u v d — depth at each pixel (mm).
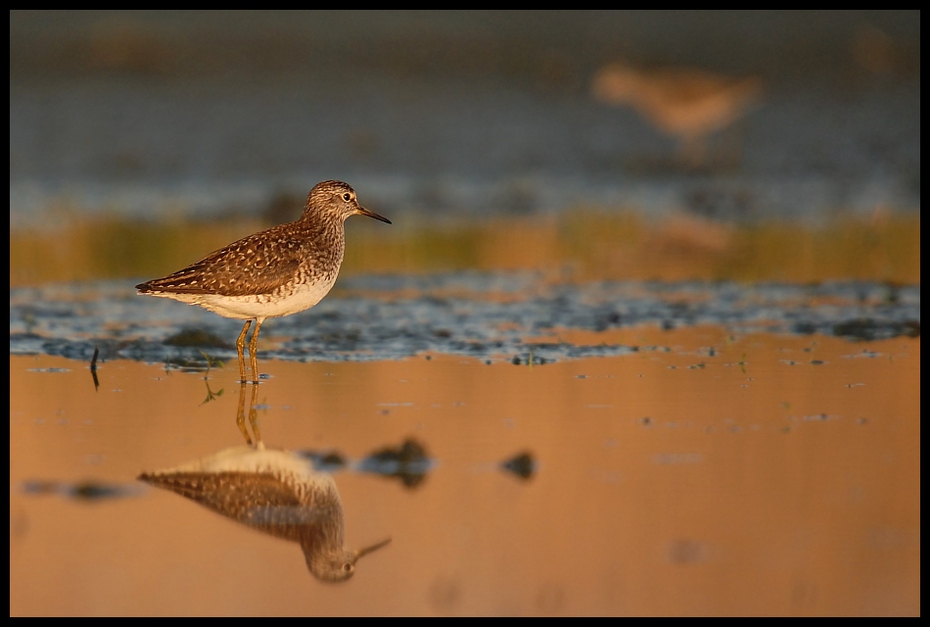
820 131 26031
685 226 19672
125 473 8656
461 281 16000
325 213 11570
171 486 8438
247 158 23312
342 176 22734
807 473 8625
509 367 11555
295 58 28984
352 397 10547
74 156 23203
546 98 27484
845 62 29625
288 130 24969
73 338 12656
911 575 7184
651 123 26625
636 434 9461
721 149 24969
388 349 12320
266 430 9617
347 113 26016
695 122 24422
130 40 28031
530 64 29141
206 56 28594
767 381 10992
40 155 23297
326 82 27938
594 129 26016
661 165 24062
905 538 7598
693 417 9906
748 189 22250
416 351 12234
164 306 14359
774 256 17453
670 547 7516
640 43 30391
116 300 14672
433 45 29969
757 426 9664
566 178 23391
